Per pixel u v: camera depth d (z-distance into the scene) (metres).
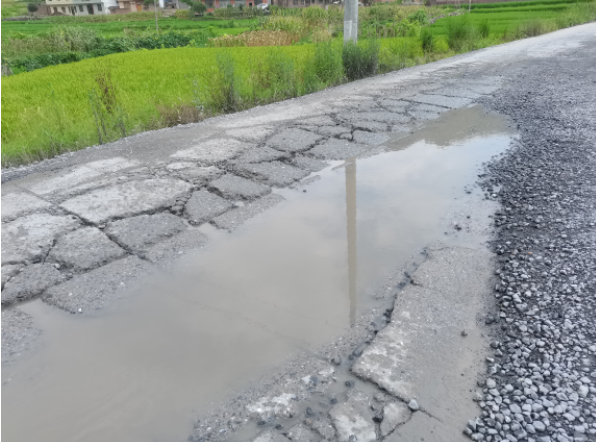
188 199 3.30
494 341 1.84
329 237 2.80
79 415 1.57
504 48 12.95
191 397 1.63
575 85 6.95
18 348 1.89
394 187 3.54
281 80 7.24
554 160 3.88
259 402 1.59
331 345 1.88
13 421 1.55
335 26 24.00
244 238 2.80
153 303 2.18
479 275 2.32
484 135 4.79
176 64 10.84
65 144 4.63
